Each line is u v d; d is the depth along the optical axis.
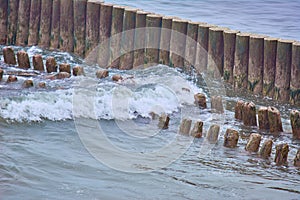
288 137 17.09
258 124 17.78
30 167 13.58
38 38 26.59
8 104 16.89
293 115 16.95
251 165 14.88
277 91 21.06
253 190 13.30
